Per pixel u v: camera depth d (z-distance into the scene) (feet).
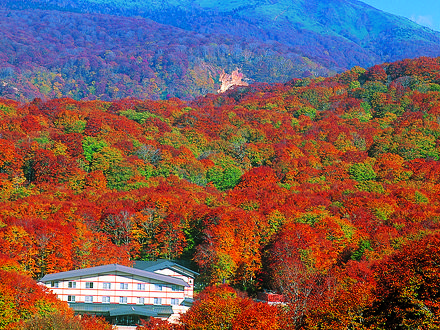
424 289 240.12
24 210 487.61
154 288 373.40
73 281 372.58
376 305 254.06
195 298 381.40
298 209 516.73
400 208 520.01
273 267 410.93
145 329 301.84
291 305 287.69
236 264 433.89
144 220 495.00
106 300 372.38
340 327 245.04
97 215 498.69
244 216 472.03
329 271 384.88
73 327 274.77
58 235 421.18
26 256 402.72
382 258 370.12
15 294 290.35
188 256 486.38
